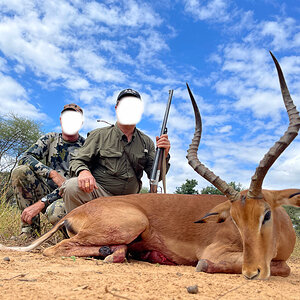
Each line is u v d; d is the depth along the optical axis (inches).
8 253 65.8
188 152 64.5
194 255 67.9
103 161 84.8
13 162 231.3
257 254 50.5
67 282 40.3
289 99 55.7
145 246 69.7
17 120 267.0
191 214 69.9
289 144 52.9
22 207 99.0
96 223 65.4
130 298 33.6
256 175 52.6
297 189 57.3
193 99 65.2
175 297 35.2
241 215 53.1
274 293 39.2
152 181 86.5
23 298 32.8
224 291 39.5
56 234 91.4
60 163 105.9
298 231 173.8
